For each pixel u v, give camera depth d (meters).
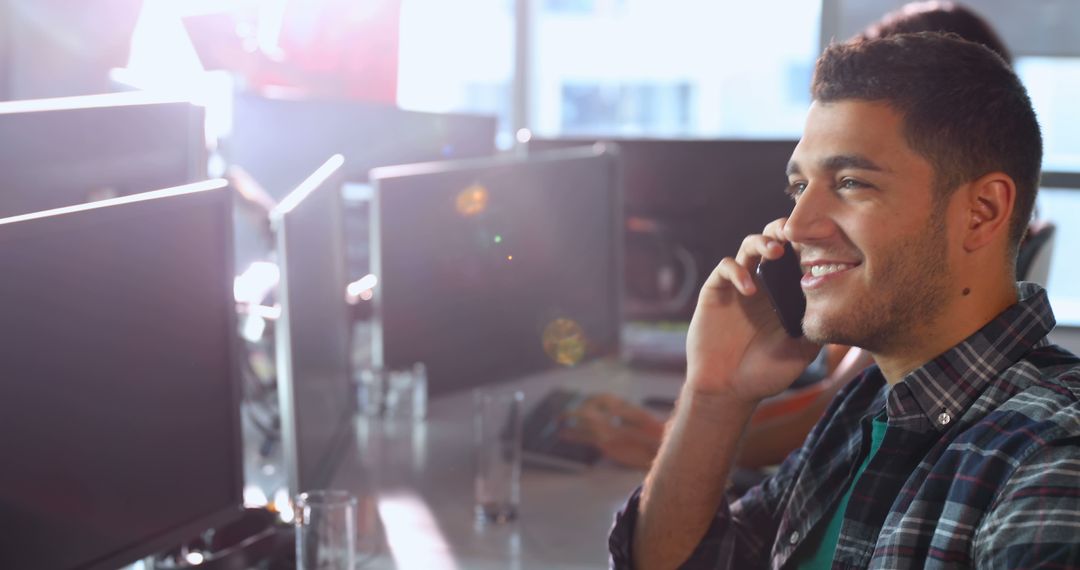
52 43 3.70
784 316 1.22
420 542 1.62
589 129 5.46
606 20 5.39
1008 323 0.98
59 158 1.82
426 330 2.26
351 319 2.49
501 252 2.37
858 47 0.99
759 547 1.30
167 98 2.02
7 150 1.75
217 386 1.36
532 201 2.43
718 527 1.31
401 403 2.34
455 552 1.59
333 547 1.38
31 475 1.09
